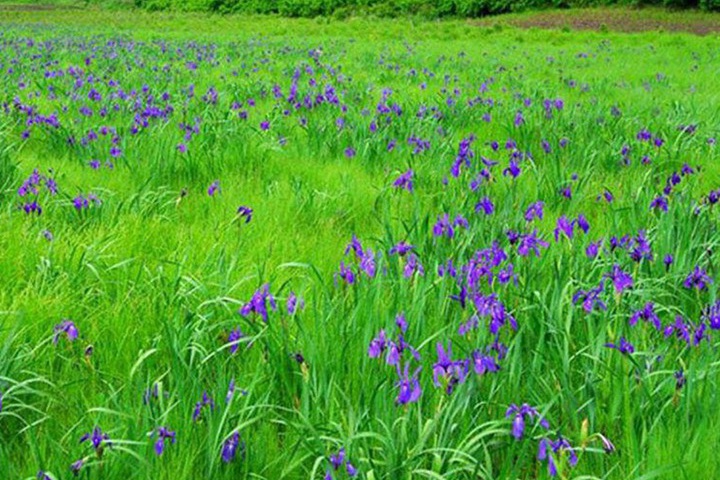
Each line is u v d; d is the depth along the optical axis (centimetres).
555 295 390
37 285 440
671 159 840
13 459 307
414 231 505
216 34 3509
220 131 869
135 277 474
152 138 834
